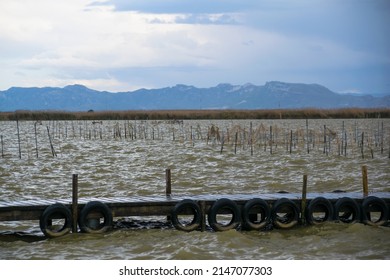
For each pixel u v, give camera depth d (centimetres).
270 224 3509
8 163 6894
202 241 3189
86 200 3441
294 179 5638
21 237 3338
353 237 3306
